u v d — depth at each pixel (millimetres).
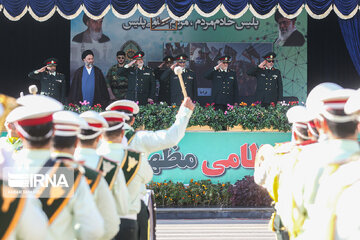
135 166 9266
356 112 5504
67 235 6211
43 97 6176
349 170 5133
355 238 4660
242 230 19203
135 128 23203
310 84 39875
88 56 33062
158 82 35125
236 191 22219
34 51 39188
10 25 38875
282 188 7852
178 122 10352
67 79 39531
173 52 39844
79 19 39531
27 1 27969
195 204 22203
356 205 4746
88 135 8102
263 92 30781
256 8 28031
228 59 30391
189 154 23547
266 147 10969
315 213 5520
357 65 35844
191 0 27922
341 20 35938
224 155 23625
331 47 39750
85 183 6359
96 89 33125
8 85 38906
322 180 5797
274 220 11688
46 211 6082
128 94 30000
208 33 39969
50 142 6340
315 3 28031
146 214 11102
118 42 39688
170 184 22594
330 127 5914
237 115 23562
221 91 30141
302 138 9188
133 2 27969
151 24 39688
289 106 24219
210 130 23656
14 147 10641
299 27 39906
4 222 4910
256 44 40031
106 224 7078
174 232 18844
